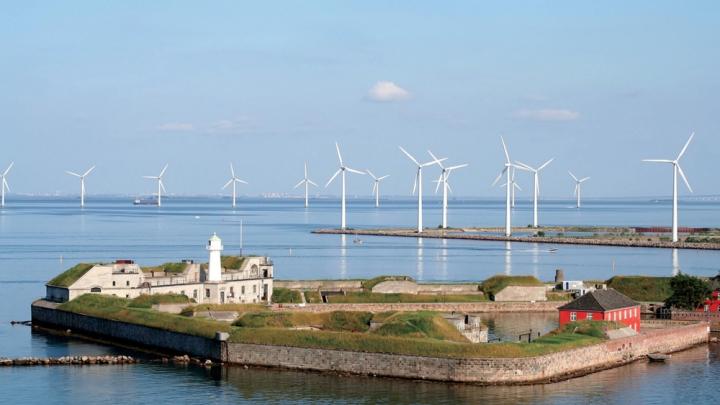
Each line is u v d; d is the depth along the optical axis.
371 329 162.25
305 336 156.88
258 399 138.25
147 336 174.62
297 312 172.25
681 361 167.38
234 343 159.88
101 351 171.50
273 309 198.75
